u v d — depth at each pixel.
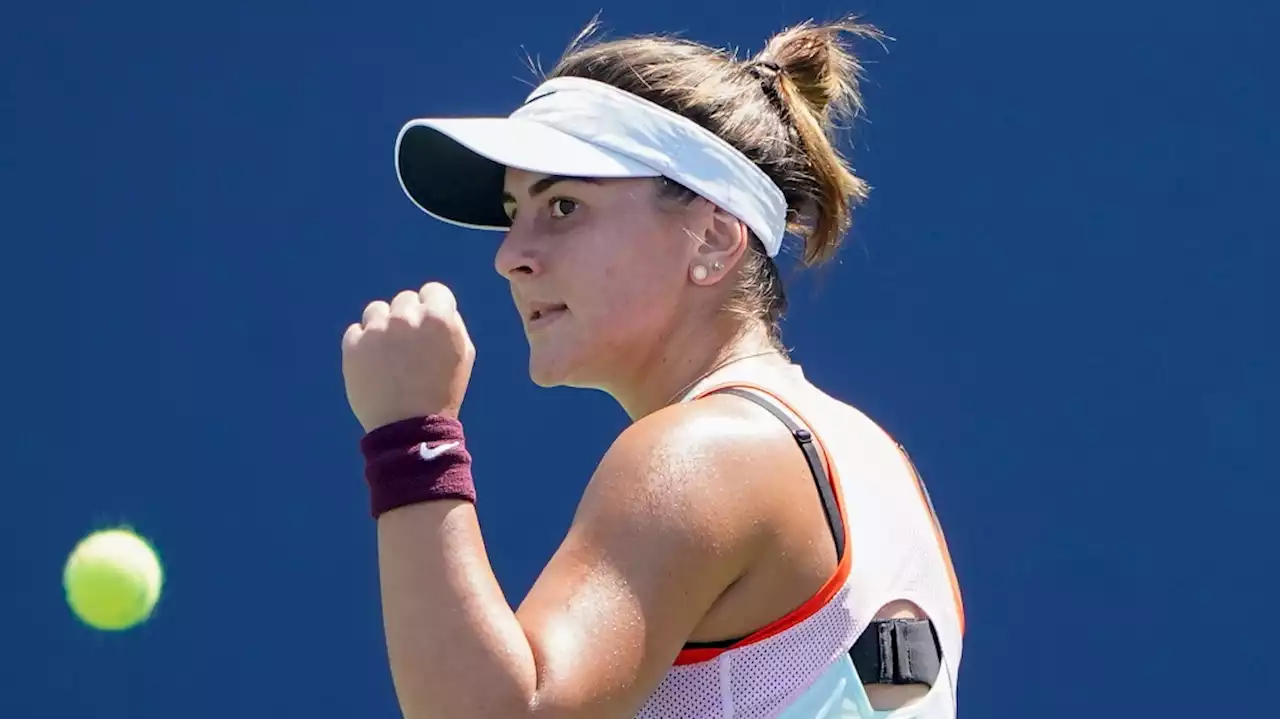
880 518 7.95
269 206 19.95
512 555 19.00
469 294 19.56
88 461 19.61
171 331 19.83
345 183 19.92
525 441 19.20
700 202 8.56
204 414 19.67
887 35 19.41
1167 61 19.17
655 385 8.66
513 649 6.89
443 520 7.23
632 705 7.04
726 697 7.37
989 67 19.34
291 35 20.11
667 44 8.97
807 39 9.68
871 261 19.14
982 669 18.45
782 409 7.81
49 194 20.11
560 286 8.52
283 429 19.59
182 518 19.45
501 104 19.83
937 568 8.31
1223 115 19.05
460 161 9.75
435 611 7.01
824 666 7.48
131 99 20.17
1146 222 19.02
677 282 8.53
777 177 8.99
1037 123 19.23
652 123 8.49
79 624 19.27
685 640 7.21
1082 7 19.28
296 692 19.03
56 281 19.95
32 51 20.30
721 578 7.24
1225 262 18.89
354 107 20.00
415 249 19.73
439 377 7.55
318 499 19.44
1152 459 18.67
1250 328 18.73
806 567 7.48
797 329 19.03
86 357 19.81
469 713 6.82
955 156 19.27
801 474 7.59
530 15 19.81
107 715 19.06
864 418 8.83
